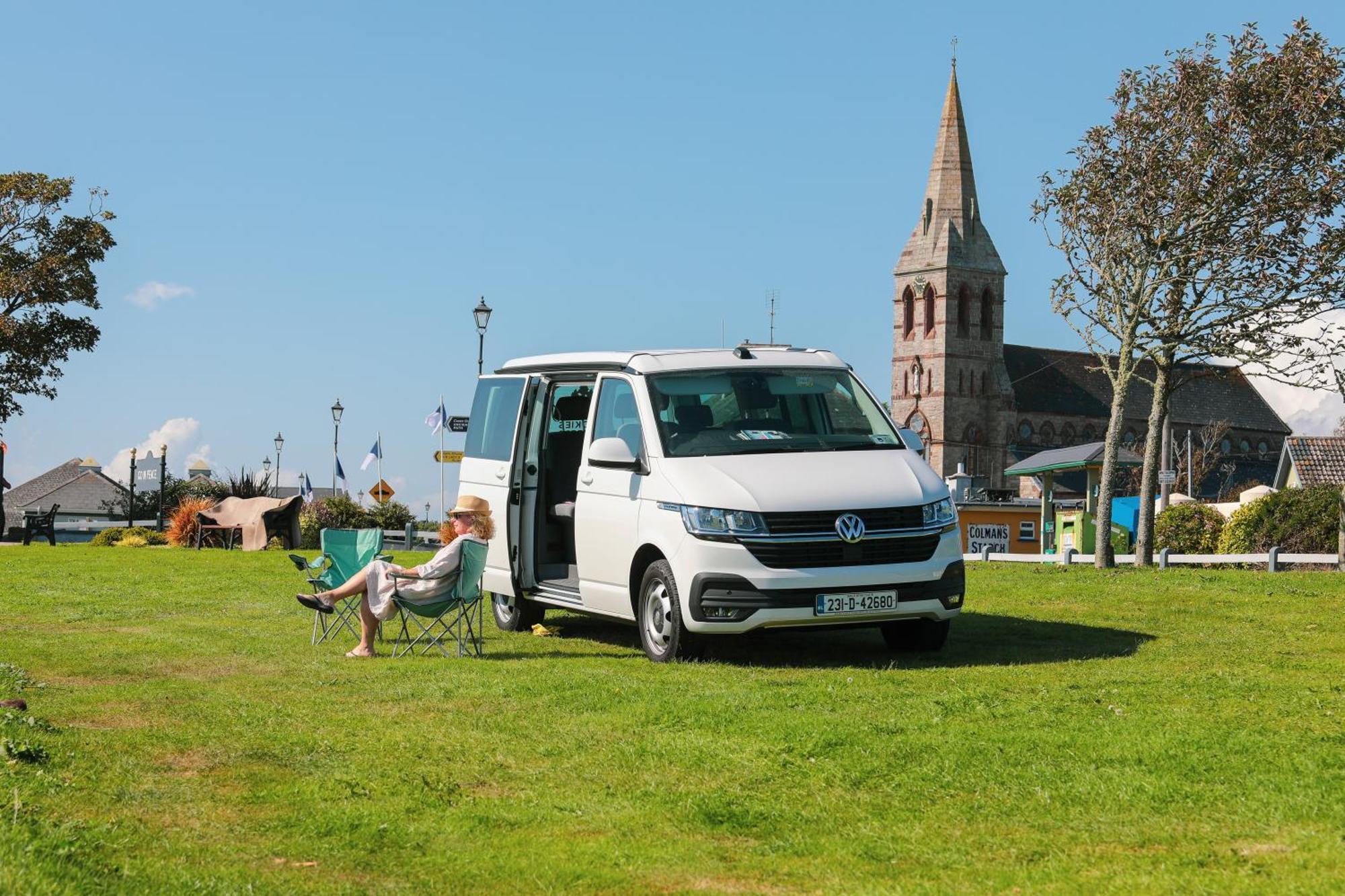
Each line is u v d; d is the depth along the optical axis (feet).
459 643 39.81
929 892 17.02
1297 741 24.00
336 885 17.98
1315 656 36.35
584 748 25.75
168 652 40.24
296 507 114.62
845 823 20.52
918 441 40.06
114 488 347.97
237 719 29.01
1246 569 90.33
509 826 20.85
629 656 39.27
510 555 44.96
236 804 22.03
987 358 458.09
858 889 17.33
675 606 36.60
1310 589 57.72
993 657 37.50
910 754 24.08
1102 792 21.35
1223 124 77.92
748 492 36.14
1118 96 81.66
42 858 17.10
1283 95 77.10
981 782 22.26
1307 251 77.25
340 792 22.71
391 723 28.48
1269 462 487.20
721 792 22.30
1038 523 146.92
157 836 19.84
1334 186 75.87
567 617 50.37
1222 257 78.54
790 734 25.67
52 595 59.47
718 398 39.65
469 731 27.50
